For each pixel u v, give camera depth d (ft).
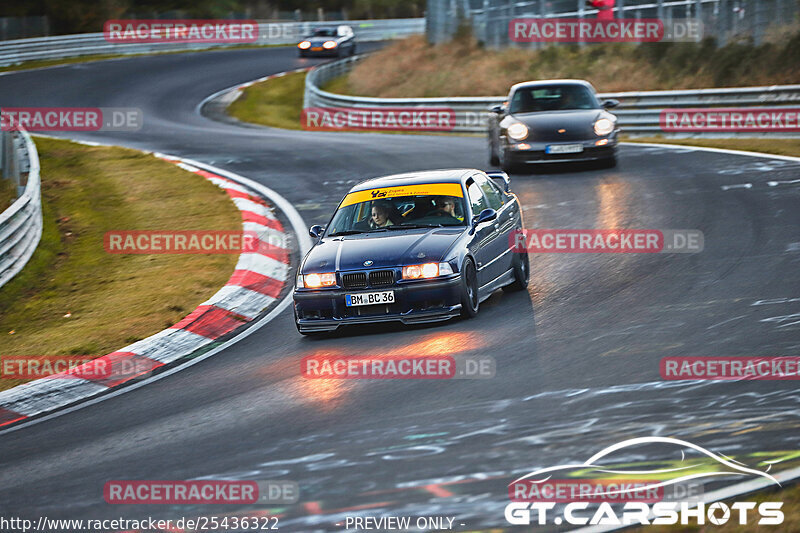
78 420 76.28
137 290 121.39
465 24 387.96
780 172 154.40
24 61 451.12
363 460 56.95
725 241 113.70
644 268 105.70
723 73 268.00
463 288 89.81
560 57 326.65
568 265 112.27
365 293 89.04
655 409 60.34
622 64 304.50
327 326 90.48
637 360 71.46
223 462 59.82
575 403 63.21
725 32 288.10
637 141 215.72
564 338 80.43
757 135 207.92
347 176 191.62
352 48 493.77
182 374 86.43
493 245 98.32
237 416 69.77
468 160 198.29
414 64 383.04
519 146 171.01
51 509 55.42
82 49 473.67
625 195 149.89
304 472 56.13
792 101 207.21
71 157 222.89
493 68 338.13
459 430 60.39
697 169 166.09
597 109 178.40
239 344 95.20
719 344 73.36
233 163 217.77
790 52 258.37
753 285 91.91
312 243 139.44
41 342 103.24
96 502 55.52
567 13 342.44
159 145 255.29
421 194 99.50
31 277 136.05
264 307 111.34
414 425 62.44
